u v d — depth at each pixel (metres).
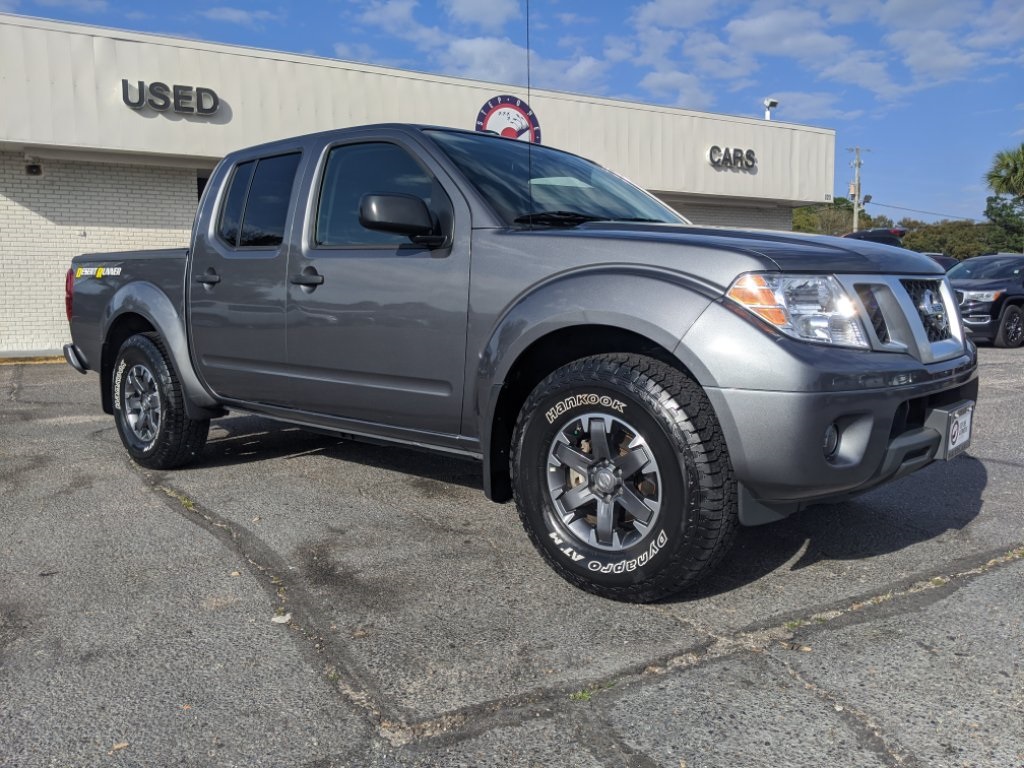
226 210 4.52
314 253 3.91
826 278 2.79
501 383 3.13
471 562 3.38
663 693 2.32
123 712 2.25
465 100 16.56
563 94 17.86
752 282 2.67
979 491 4.45
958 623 2.77
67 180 14.36
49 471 4.99
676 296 2.74
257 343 4.22
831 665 2.48
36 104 13.02
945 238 61.34
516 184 3.62
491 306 3.22
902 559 3.40
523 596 3.02
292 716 2.23
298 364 4.03
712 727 2.15
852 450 2.73
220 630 2.75
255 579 3.20
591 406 2.89
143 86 13.66
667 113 19.34
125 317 5.17
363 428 3.89
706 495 2.68
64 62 13.16
